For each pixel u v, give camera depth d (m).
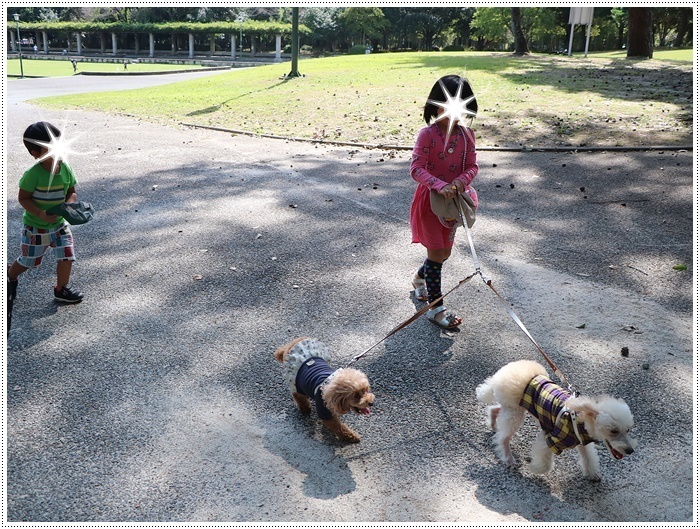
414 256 6.83
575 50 65.62
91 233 7.59
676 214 7.84
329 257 6.82
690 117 13.30
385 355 4.89
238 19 84.12
